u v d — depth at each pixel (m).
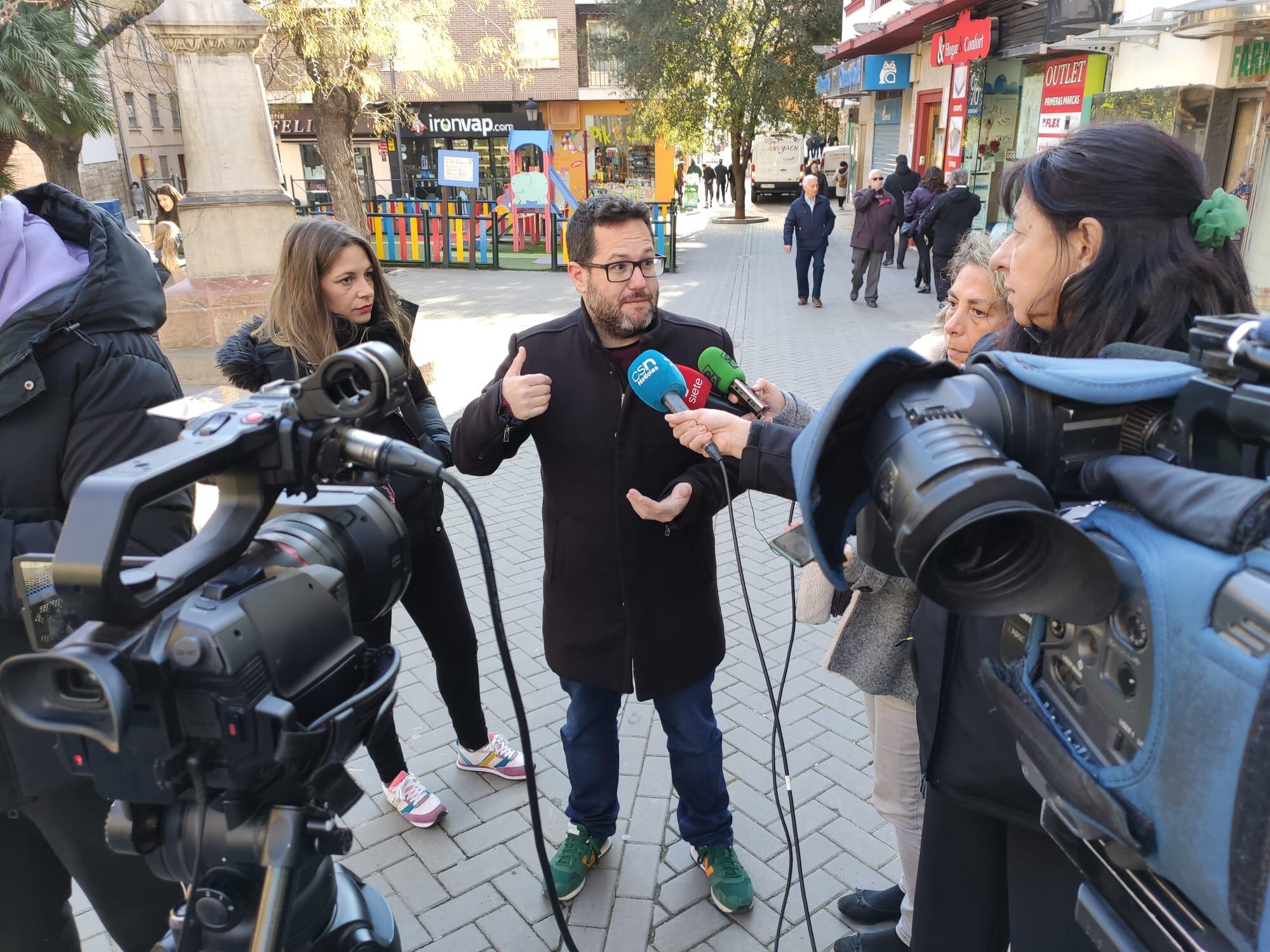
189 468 0.96
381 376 1.04
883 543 1.05
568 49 25.44
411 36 11.80
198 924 1.10
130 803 1.06
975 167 12.93
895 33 15.10
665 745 3.15
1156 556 0.80
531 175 16.00
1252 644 0.68
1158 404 0.94
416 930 2.38
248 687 0.95
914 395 0.97
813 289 12.02
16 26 7.86
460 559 4.67
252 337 2.48
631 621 2.12
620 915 2.41
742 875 2.41
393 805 2.81
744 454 1.53
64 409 1.57
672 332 2.08
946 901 1.49
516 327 10.98
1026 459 0.96
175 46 6.88
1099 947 0.98
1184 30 6.92
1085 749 0.91
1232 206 1.16
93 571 0.88
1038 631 1.02
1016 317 1.36
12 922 1.67
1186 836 0.75
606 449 2.07
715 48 21.19
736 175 24.44
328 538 1.18
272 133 7.46
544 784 2.95
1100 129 1.25
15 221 1.58
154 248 10.41
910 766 1.96
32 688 0.96
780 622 4.00
